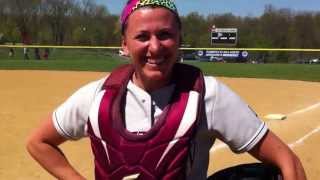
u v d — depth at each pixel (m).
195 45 56.22
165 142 2.07
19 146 8.15
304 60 41.34
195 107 2.10
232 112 2.16
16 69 28.36
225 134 2.18
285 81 21.75
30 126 9.93
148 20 2.09
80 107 2.27
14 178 6.49
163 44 2.10
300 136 9.16
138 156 2.08
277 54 40.56
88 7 60.16
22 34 60.66
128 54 2.18
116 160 2.10
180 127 2.07
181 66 2.23
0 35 60.34
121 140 2.09
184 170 2.12
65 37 60.94
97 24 59.59
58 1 60.38
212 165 6.95
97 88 2.25
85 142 8.26
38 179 6.47
